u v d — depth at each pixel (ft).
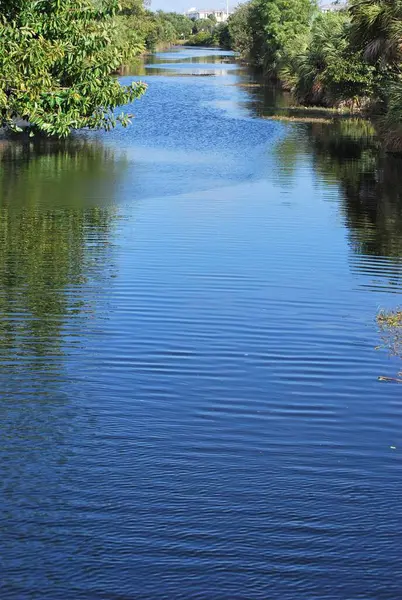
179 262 43.06
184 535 19.22
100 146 91.20
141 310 35.35
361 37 99.19
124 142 94.94
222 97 160.45
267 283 39.60
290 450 23.45
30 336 32.04
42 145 91.45
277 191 64.75
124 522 19.72
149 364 29.50
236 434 24.40
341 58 135.85
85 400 26.48
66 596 17.11
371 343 31.96
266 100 155.84
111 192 63.26
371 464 22.70
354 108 139.03
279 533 19.38
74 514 20.01
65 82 42.19
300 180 70.64
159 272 41.14
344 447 23.70
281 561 18.30
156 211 56.29
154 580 17.63
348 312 35.60
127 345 31.30
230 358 30.19
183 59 314.96
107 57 41.50
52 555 18.42
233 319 34.40
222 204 59.00
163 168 75.51
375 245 47.67
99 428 24.59
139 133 103.60
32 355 30.09
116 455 22.99
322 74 142.00
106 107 42.68
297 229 51.42
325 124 119.14
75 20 40.57
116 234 49.34
